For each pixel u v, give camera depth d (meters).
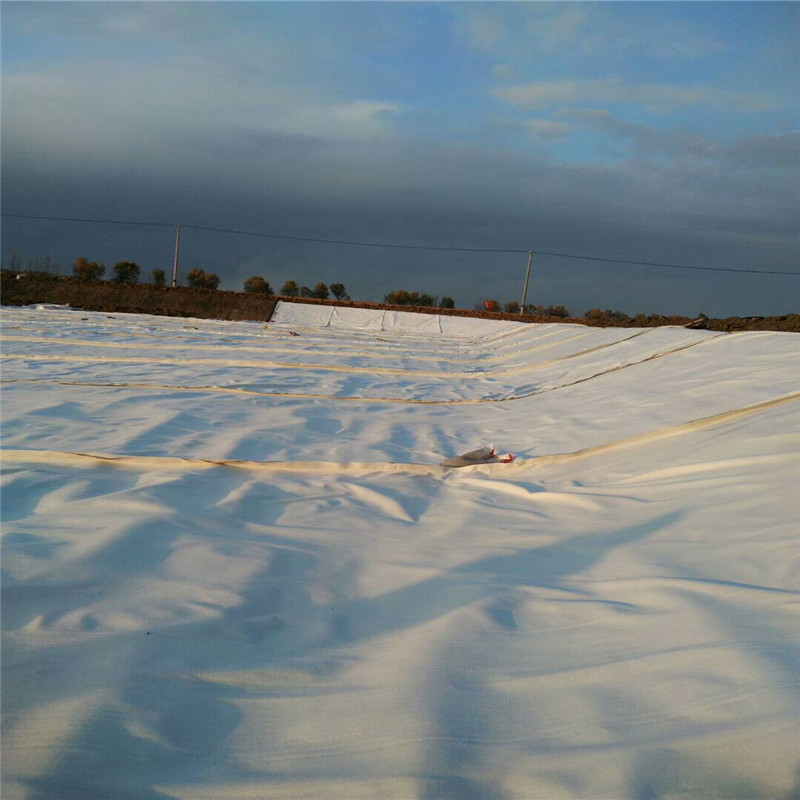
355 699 1.89
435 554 3.07
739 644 1.96
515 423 6.45
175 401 6.66
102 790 1.56
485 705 1.84
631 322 14.80
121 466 4.21
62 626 2.21
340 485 4.20
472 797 1.51
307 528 3.39
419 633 2.27
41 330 13.50
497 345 15.88
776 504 3.14
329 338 15.97
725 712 1.67
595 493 3.92
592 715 1.75
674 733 1.64
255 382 8.46
